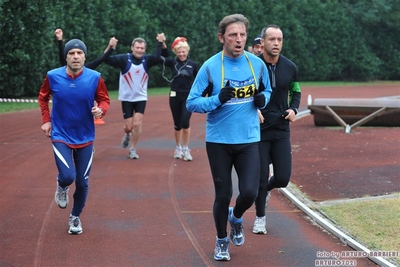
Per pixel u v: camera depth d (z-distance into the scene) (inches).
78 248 326.0
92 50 1300.4
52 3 1160.8
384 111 781.3
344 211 385.7
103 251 321.4
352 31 2016.5
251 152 297.3
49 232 354.0
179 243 335.3
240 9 1739.7
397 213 372.2
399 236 331.3
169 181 493.7
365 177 491.2
